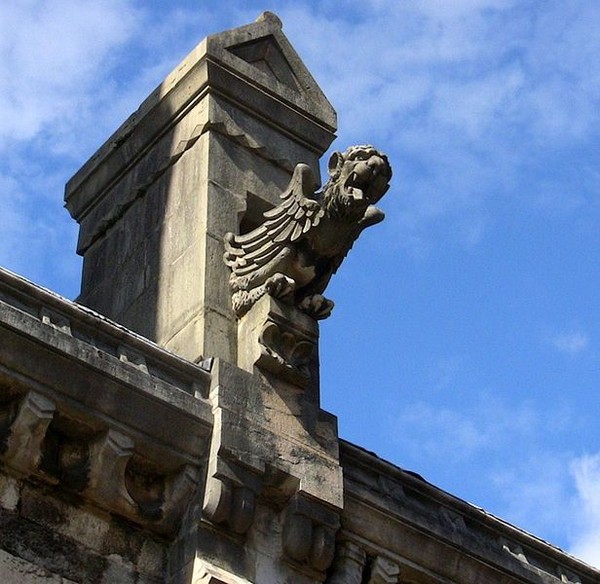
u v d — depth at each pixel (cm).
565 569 2098
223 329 1966
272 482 1867
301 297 1962
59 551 1772
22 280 1814
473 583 1995
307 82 2209
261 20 2212
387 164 1903
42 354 1791
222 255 2025
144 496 1838
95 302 2166
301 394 1941
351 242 1945
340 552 1905
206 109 2122
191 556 1806
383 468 1986
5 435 1773
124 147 2214
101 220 2214
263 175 2120
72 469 1802
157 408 1844
